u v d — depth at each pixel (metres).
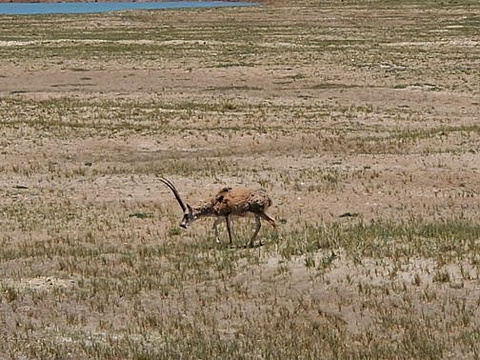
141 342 35.38
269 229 54.84
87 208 61.84
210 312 38.75
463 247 45.31
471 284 39.69
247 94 113.75
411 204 61.69
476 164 71.69
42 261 48.53
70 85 121.81
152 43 168.88
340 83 121.94
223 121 93.50
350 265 43.06
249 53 151.88
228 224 49.38
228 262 45.22
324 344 34.41
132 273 45.19
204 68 134.88
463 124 93.12
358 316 37.28
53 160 76.44
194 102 106.81
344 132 87.81
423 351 32.97
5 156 77.06
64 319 38.72
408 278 40.88
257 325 36.94
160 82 123.88
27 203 63.16
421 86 118.44
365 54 150.38
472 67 134.25
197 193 64.75
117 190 66.31
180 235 54.62
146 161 76.69
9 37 182.25
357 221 56.72
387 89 116.44
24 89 118.62
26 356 34.34
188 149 81.50
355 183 67.00
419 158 74.12
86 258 48.81
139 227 56.91
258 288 41.28
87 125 90.25
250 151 80.62
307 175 69.38
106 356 33.94
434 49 157.25
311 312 38.09
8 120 91.88
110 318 38.69
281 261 44.59
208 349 34.19
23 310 39.84
